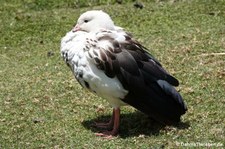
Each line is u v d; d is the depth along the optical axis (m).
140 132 12.23
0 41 19.14
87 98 14.08
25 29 19.80
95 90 11.88
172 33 18.48
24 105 13.87
